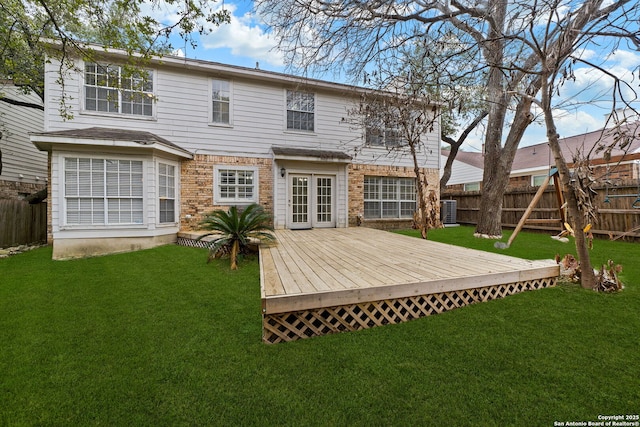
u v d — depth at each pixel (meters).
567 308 2.98
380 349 2.29
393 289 2.78
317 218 9.16
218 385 1.88
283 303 2.42
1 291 3.82
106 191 6.50
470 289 3.19
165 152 7.11
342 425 1.55
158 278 4.41
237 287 3.96
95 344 2.43
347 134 9.82
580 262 3.65
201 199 8.19
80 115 7.18
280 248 5.27
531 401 1.69
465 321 2.75
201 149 8.20
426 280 2.96
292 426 1.55
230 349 2.33
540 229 9.08
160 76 7.82
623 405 1.65
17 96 10.05
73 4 4.95
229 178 8.51
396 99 6.16
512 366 2.02
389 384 1.87
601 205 7.59
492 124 7.84
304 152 8.73
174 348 2.36
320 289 2.64
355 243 5.90
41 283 4.18
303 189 9.00
